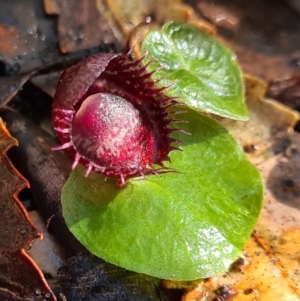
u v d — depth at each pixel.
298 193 0.15
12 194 0.13
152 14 0.16
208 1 0.18
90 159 0.14
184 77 0.15
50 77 0.15
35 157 0.14
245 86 0.16
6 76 0.15
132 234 0.14
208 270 0.13
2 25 0.15
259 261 0.14
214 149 0.14
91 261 0.14
